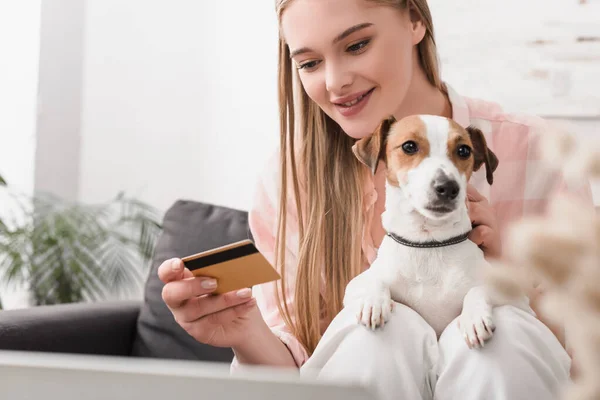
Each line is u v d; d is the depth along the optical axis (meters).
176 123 2.86
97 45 3.07
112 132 3.04
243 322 1.17
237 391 0.45
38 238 2.76
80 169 3.12
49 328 1.73
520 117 1.38
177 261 0.99
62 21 3.05
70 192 3.11
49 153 3.04
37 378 0.48
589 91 2.13
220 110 2.71
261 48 2.58
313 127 1.32
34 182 2.99
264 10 2.57
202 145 2.77
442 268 0.95
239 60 2.65
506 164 1.29
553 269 0.37
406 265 0.96
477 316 0.86
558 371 0.84
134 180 2.97
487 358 0.82
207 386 0.46
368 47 1.18
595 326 0.37
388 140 1.03
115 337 1.87
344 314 0.95
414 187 0.95
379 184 1.26
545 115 2.17
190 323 1.10
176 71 2.86
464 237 0.97
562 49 2.15
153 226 2.87
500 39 2.20
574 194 1.23
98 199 3.06
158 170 2.91
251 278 0.96
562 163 0.40
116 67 3.02
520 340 0.83
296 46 1.21
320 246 1.28
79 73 3.11
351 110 1.22
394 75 1.21
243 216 1.90
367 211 1.27
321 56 1.21
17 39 3.07
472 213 1.10
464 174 1.00
